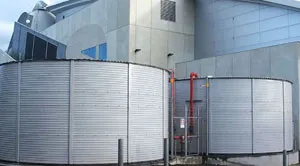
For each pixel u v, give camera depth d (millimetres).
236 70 24844
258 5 29859
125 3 32281
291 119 20672
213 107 19000
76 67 14023
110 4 34188
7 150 14664
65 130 13891
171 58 33750
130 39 31688
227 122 18859
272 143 19312
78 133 13891
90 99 14008
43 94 14078
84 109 13961
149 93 15219
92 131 13953
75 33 40406
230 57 25297
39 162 13969
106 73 14203
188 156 18203
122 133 14297
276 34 28328
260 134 19031
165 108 16188
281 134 19672
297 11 26812
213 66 26359
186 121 18438
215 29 33375
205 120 19047
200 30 34844
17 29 40125
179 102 19766
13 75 14656
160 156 15617
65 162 13812
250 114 18953
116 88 14305
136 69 14797
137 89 14781
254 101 19062
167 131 16500
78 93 13977
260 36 29547
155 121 15430
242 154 18750
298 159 20984
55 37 45812
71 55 40750
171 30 33969
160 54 33188
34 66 14258
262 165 18875
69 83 13984
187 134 19078
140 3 32438
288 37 27359
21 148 14258
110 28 33969
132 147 14492
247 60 24219
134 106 14648
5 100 14914
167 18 33781
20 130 14305
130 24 31766
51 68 14094
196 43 35125
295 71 21531
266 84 19344
